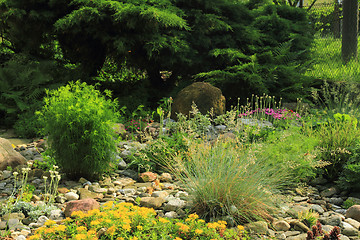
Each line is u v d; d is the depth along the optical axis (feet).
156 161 17.60
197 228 10.76
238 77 28.40
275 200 13.70
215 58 30.60
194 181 13.24
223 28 30.96
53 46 33.83
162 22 26.22
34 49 33.06
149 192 15.01
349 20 40.22
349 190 15.58
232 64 30.83
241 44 32.73
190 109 24.89
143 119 25.82
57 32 29.55
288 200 14.03
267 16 36.01
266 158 15.23
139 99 28.66
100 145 15.81
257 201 12.63
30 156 19.35
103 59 32.19
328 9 63.82
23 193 14.16
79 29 27.68
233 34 32.22
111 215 10.62
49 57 34.35
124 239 9.94
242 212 12.48
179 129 21.38
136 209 11.13
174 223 11.99
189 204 13.24
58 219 12.46
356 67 36.24
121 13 26.00
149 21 26.40
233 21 33.17
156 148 17.89
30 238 9.70
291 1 59.72
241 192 12.74
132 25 26.37
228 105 29.48
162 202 13.66
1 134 24.61
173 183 16.31
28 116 25.36
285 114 23.80
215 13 32.24
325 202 14.40
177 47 27.37
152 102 30.37
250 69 28.35
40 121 16.70
